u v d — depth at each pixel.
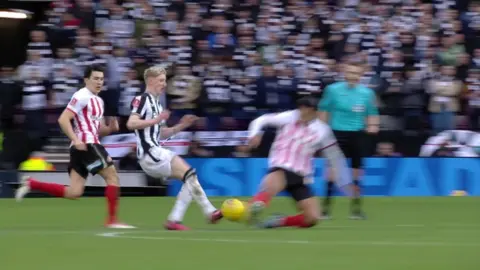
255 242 23.95
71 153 29.91
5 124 49.22
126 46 49.22
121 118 48.41
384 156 49.75
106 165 29.69
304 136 28.17
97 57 48.50
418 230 29.11
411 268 19.05
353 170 35.81
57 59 48.69
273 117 28.36
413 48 50.97
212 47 49.69
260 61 49.47
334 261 20.11
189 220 34.06
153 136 29.06
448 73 50.25
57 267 19.31
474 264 19.67
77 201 44.25
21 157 48.91
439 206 42.50
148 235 26.11
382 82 50.00
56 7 50.81
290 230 28.30
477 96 50.66
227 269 18.88
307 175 28.59
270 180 28.17
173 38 49.88
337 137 35.69
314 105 28.05
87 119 29.53
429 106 50.38
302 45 50.25
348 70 35.59
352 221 34.34
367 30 51.03
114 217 30.34
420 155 50.25
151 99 29.00
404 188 49.75
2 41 62.38
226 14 50.66
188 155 48.91
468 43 51.41
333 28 50.88
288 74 49.22
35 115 48.75
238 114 49.16
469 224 32.66
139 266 19.36
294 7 51.19
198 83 49.25
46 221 34.00
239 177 49.12
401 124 50.16
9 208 40.31
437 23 51.69
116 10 49.97
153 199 45.62
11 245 23.34
